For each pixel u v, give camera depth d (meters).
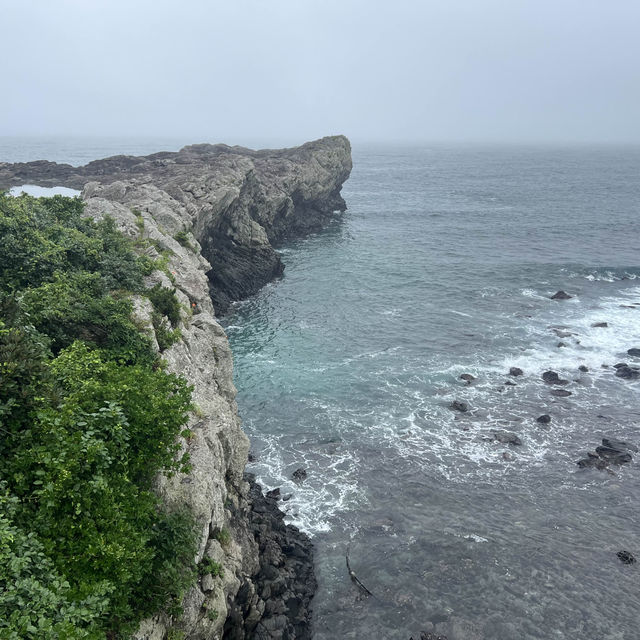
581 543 30.23
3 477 14.06
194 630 17.33
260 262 76.12
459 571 28.28
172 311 30.89
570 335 57.41
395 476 35.62
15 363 15.41
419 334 58.47
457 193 174.25
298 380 47.84
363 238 105.94
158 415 17.69
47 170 104.31
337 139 124.62
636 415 42.72
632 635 24.84
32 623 11.45
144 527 15.98
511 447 38.62
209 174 80.50
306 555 28.94
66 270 29.11
